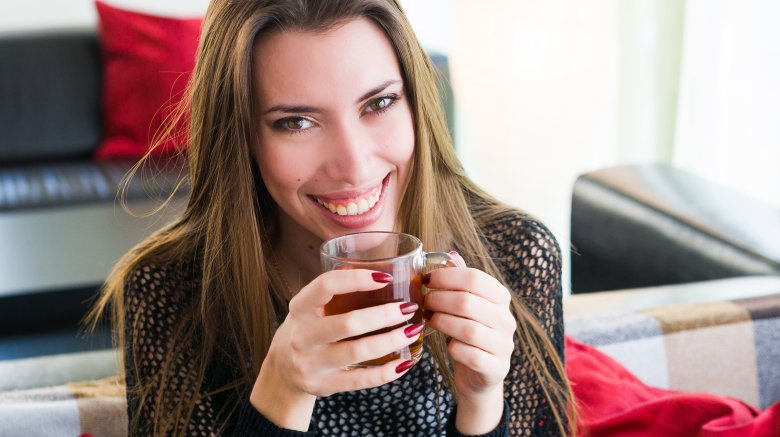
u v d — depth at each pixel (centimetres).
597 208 235
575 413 141
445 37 447
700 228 208
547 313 142
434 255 108
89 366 162
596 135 424
